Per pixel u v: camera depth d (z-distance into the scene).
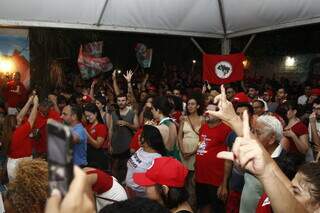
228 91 8.12
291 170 2.62
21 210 1.63
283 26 7.91
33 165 1.67
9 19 7.47
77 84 12.62
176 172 2.42
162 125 4.80
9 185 1.71
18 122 5.44
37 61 11.66
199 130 5.02
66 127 0.75
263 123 3.17
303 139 4.90
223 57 8.76
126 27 8.39
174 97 6.04
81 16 7.80
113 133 6.46
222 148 4.67
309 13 7.25
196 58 21.28
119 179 6.11
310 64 18.95
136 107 7.30
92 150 5.62
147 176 2.46
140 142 3.79
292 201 1.42
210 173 4.71
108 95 9.19
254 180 2.93
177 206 2.43
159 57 20.77
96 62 10.36
